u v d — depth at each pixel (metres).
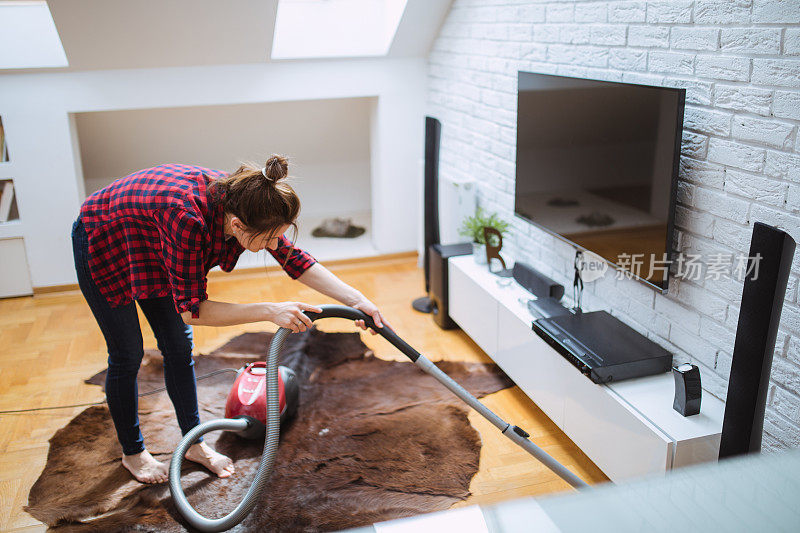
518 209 2.99
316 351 3.05
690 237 2.03
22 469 2.25
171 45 3.52
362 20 3.90
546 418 2.50
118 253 1.82
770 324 1.47
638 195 2.14
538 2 2.75
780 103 1.66
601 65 2.39
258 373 2.43
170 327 2.05
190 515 1.80
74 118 3.82
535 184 2.81
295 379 2.53
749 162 1.77
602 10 2.35
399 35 3.82
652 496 0.47
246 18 3.41
